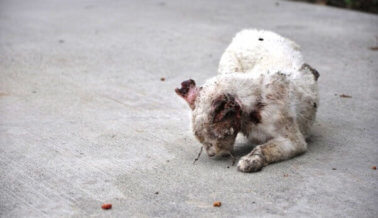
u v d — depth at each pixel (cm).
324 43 248
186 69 226
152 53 242
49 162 166
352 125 182
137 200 151
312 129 180
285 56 177
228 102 157
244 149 170
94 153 170
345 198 150
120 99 201
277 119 162
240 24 287
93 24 297
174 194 152
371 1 329
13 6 360
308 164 162
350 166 162
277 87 163
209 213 146
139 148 171
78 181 158
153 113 191
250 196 151
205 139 159
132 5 348
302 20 293
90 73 222
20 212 148
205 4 344
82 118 188
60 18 315
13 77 219
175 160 166
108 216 147
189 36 266
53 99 201
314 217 145
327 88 207
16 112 192
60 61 234
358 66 225
